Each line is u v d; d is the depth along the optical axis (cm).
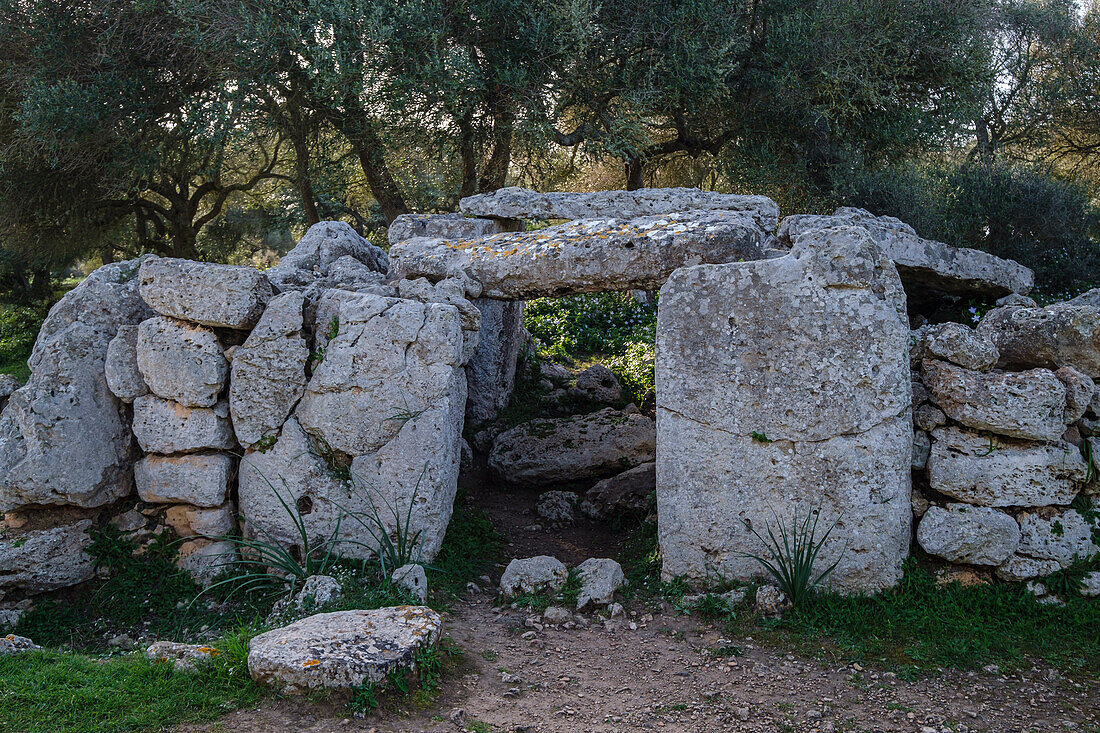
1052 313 525
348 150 1346
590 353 1083
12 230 1373
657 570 548
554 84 1185
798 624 463
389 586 492
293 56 1119
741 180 1272
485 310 841
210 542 557
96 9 1151
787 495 491
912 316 813
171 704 355
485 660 423
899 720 373
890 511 480
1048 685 405
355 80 1071
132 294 583
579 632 470
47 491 531
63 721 341
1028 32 1738
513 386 929
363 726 343
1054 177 1700
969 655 431
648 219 631
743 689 401
